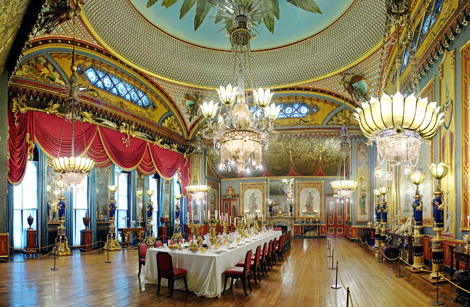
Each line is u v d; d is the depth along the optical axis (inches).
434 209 283.3
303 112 663.8
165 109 634.8
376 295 245.0
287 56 559.2
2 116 343.0
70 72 438.0
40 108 401.7
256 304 228.7
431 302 223.8
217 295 247.3
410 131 173.0
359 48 480.7
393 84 474.3
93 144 465.4
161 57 541.0
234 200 790.5
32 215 450.6
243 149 289.1
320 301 233.1
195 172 708.0
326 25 490.9
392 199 497.7
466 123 260.8
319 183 751.1
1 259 364.8
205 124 701.9
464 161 263.0
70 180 369.1
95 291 254.1
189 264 262.8
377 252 406.9
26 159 384.2
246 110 300.2
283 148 696.4
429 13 323.0
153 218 632.4
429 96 339.0
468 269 243.9
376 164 626.8
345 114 641.6
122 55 488.1
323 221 738.8
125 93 537.3
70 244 473.4
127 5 443.8
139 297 241.4
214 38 543.8
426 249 351.6
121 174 580.1
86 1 387.2
